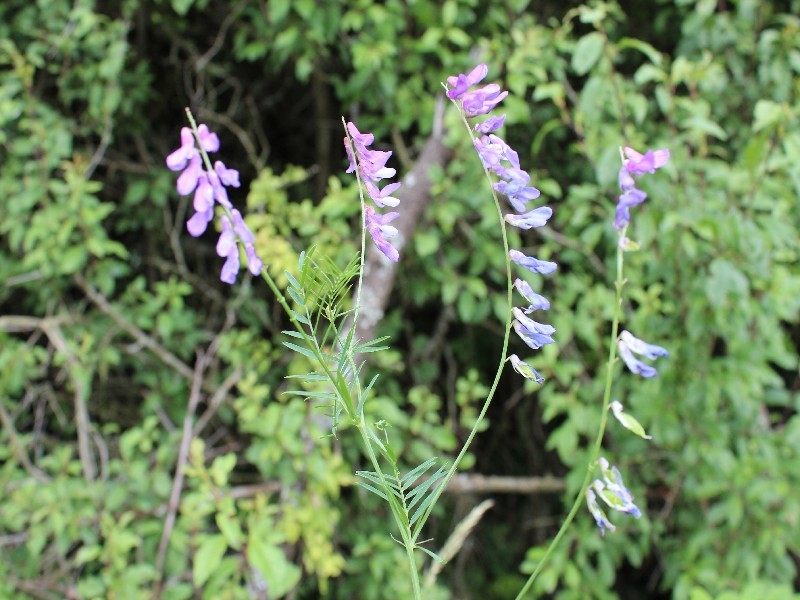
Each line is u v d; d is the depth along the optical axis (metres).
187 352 0.94
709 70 0.80
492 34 0.95
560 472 1.08
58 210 0.84
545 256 0.85
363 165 0.38
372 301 0.82
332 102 1.12
